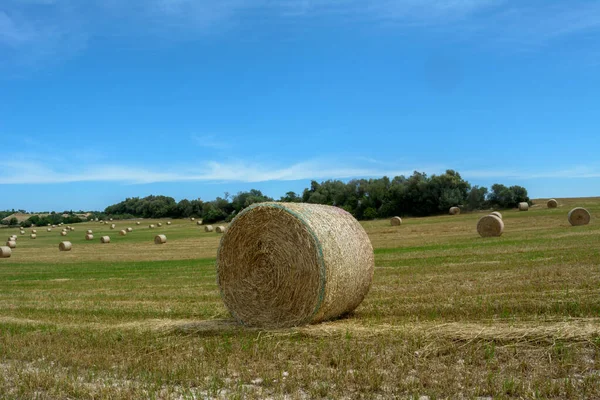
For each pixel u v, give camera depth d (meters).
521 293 11.56
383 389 6.17
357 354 7.48
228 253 10.95
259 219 10.65
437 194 69.12
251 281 10.73
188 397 6.21
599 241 21.64
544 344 7.43
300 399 6.01
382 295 12.88
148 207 120.81
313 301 10.06
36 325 11.38
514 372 6.50
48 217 114.19
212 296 14.89
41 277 24.55
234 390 6.43
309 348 8.12
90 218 121.62
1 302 15.95
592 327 7.83
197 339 9.33
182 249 40.44
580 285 11.95
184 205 108.50
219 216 90.44
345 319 10.51
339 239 10.52
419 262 19.38
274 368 7.25
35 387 7.00
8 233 81.81
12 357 8.62
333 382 6.50
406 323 9.34
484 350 7.33
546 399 5.63
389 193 72.50
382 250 26.70
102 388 6.64
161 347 8.72
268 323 10.50
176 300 14.59
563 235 26.56
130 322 11.29
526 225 39.06
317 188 84.56
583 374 6.33
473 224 44.34
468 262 18.20
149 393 6.35
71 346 9.08
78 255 39.53
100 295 16.61
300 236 10.20
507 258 18.33
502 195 65.25
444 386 6.11
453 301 11.30
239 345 8.59
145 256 35.56
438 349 7.49
